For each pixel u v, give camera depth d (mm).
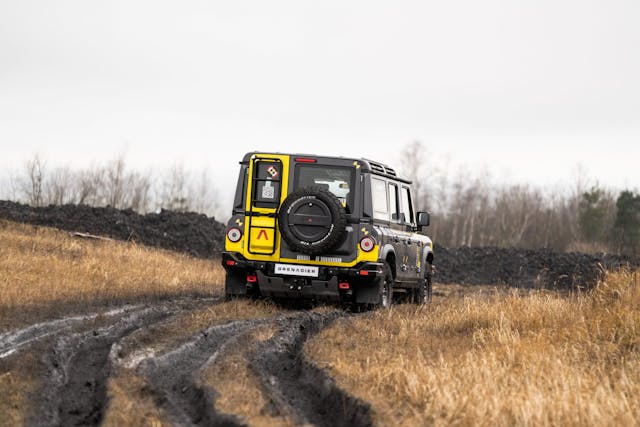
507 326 13539
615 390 9711
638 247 70000
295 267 16469
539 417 8039
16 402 8414
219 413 8117
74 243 24688
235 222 16625
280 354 12188
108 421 7762
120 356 10742
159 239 32688
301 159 16516
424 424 8023
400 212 18719
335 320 15086
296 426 7953
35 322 12781
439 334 13961
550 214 82250
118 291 17359
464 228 74250
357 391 9078
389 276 17453
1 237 23438
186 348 11641
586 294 16516
